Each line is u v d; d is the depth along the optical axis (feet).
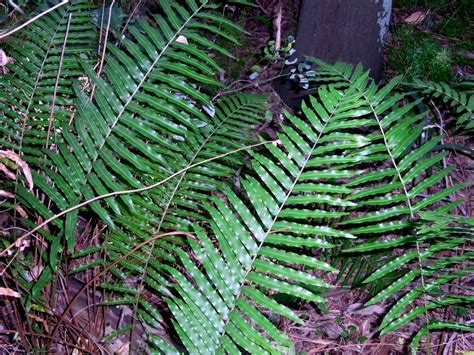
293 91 12.09
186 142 7.46
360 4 11.28
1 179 7.04
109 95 6.72
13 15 9.32
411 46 14.20
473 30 16.02
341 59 11.80
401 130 6.83
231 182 8.54
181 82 6.84
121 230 6.78
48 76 7.20
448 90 9.04
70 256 7.06
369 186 9.47
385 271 6.59
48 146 6.93
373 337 8.15
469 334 7.66
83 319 7.10
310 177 5.93
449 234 6.97
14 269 6.86
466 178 10.79
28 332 6.88
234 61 13.46
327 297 8.70
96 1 11.12
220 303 5.78
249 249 5.79
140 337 7.09
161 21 7.18
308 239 5.71
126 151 6.54
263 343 5.56
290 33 14.61
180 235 6.74
